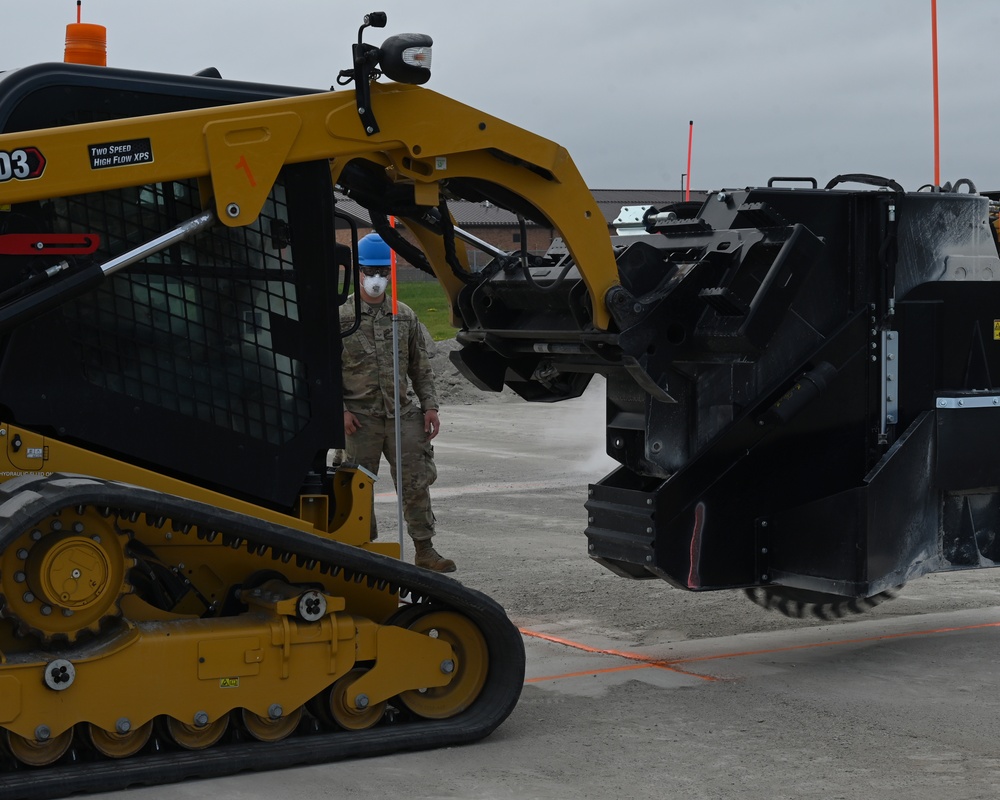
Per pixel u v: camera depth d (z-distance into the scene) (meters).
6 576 3.87
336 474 4.74
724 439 5.41
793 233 5.18
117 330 4.20
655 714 4.95
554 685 5.40
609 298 5.01
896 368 5.65
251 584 4.44
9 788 3.78
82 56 4.43
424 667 4.51
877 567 5.49
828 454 5.59
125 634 4.03
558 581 7.66
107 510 3.97
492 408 20.56
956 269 5.80
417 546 7.77
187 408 4.32
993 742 4.57
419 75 4.42
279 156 4.30
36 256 4.00
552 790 4.06
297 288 4.49
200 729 4.19
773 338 5.46
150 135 4.09
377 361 7.48
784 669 5.65
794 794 4.02
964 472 5.72
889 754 4.43
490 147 4.69
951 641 6.18
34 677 3.86
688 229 5.55
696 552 5.43
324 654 4.33
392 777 4.18
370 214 5.61
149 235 4.22
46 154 3.94
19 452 4.03
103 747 4.05
